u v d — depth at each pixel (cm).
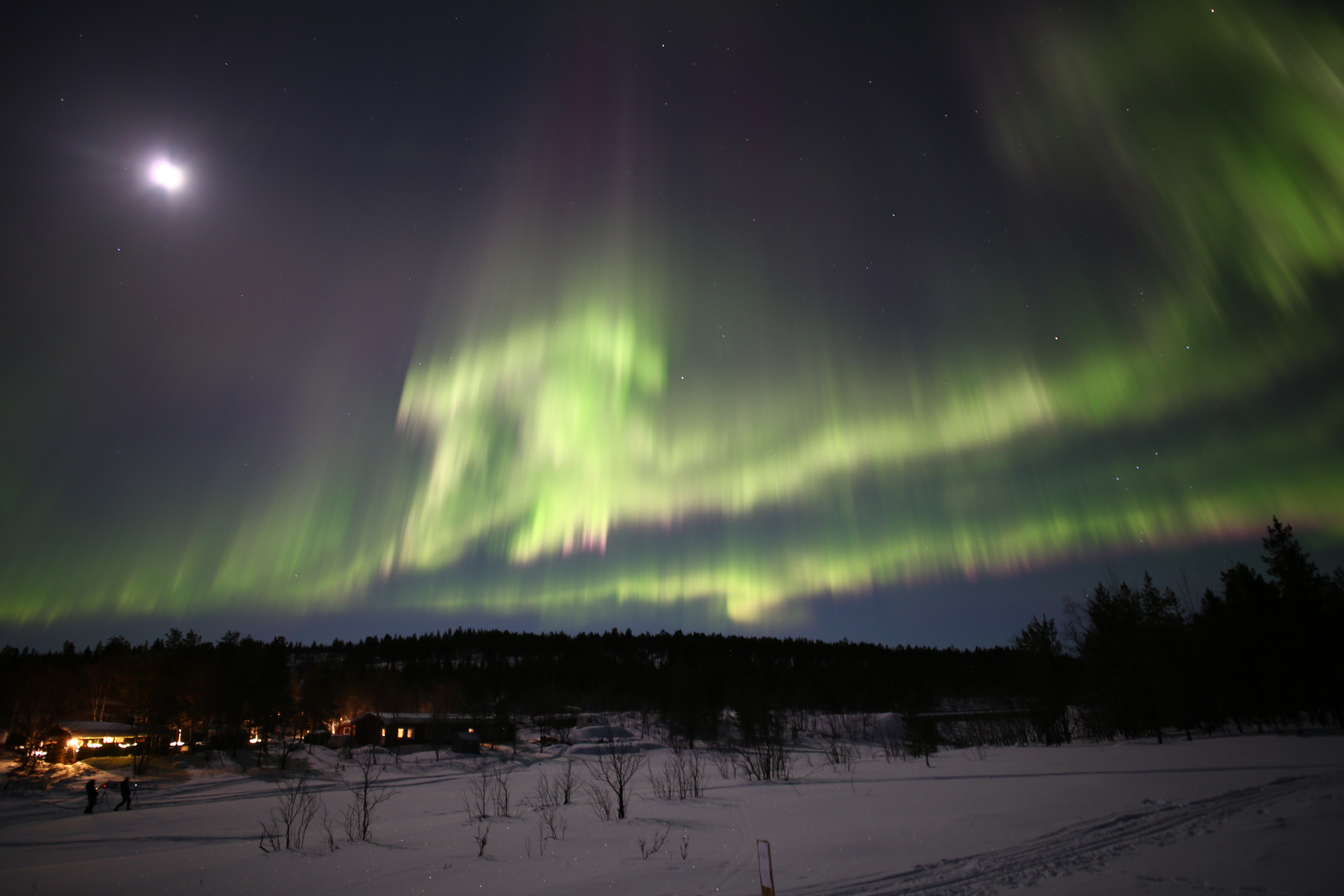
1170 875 1001
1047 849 1251
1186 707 5016
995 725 6638
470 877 1280
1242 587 6231
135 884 1388
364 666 14575
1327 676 4456
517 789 3534
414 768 6134
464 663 16462
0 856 2059
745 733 6806
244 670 6675
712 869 1248
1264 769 2327
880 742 7288
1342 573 5244
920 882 1062
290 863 1513
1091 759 3341
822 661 18362
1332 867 987
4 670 8519
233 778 5325
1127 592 5600
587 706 11869
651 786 3092
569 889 1147
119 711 8250
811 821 1795
